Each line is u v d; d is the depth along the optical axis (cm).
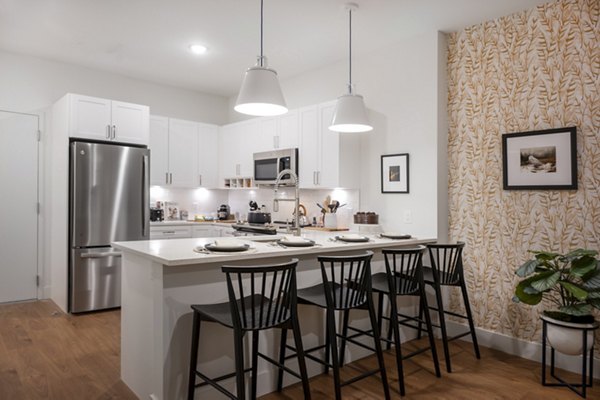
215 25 363
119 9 334
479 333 344
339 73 451
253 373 229
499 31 337
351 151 417
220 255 218
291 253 245
